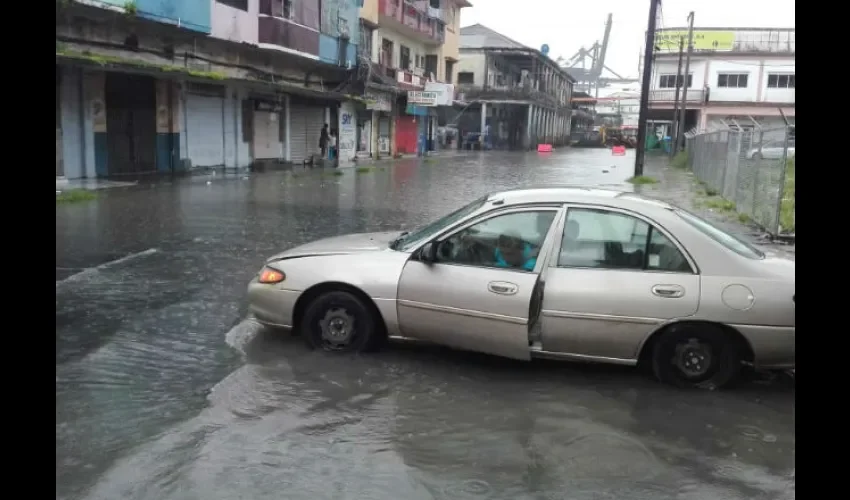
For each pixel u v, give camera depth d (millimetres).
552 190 5152
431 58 45906
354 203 15773
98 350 5234
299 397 4504
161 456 3668
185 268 8203
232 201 15188
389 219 13180
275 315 5344
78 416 4105
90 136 17828
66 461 3584
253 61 24797
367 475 3559
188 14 19125
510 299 4742
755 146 13219
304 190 18531
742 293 4613
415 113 42344
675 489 3520
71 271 7789
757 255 5020
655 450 3930
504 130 61031
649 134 65688
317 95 27984
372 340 5266
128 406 4270
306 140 29812
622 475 3643
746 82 55594
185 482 3424
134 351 5254
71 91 17234
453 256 5051
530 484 3523
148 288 7172
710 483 3588
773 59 54656
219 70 22672
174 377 4762
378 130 37500
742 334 4621
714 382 4766
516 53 57562
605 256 4824
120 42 18391
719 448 3971
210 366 4988
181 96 21000
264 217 12852
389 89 36125
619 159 46156
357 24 31281
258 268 8344
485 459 3766
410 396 4582
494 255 4949
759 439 4086
